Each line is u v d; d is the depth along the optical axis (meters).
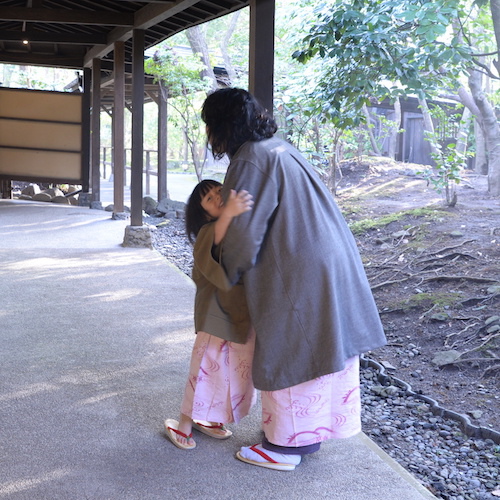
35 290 5.45
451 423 3.81
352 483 2.43
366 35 5.37
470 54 6.12
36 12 7.57
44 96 11.90
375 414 3.91
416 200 9.44
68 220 9.77
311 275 2.25
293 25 8.76
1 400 3.12
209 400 2.55
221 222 2.20
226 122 2.28
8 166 11.98
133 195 7.76
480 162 12.73
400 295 6.09
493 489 3.02
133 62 7.62
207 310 2.47
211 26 19.42
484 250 6.49
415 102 15.86
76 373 3.52
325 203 2.35
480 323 5.15
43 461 2.53
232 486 2.38
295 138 9.02
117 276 6.11
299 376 2.29
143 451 2.63
